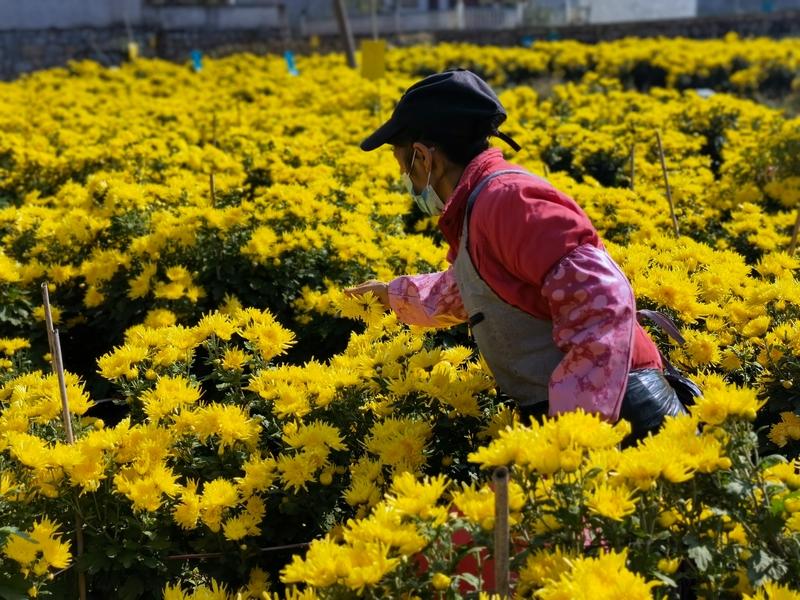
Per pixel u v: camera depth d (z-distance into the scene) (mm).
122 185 5746
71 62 16391
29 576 2611
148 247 4949
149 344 3508
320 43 22984
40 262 5430
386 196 6129
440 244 6211
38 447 2703
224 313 4598
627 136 8484
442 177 2723
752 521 2141
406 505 2072
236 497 2832
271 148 7699
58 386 3162
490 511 2035
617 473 2049
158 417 3076
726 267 4055
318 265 5109
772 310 3686
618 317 2391
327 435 2885
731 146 9094
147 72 16172
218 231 5055
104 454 2865
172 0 25672
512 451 2037
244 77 14812
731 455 2131
